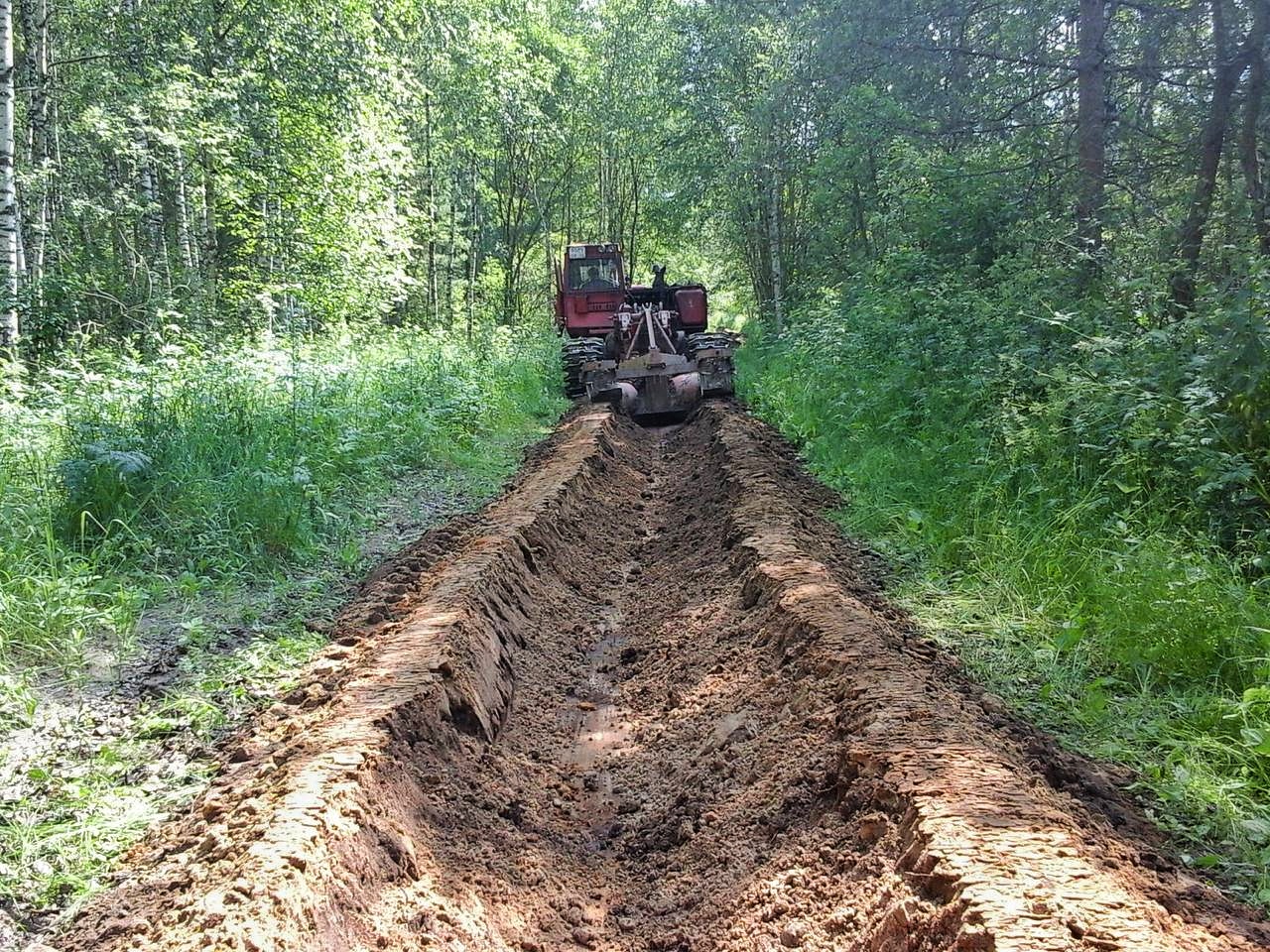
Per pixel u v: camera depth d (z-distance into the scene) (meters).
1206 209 10.05
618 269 21.02
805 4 16.08
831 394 12.59
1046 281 9.56
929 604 6.18
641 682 6.09
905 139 14.91
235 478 7.63
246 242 19.14
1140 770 4.17
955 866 2.85
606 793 4.86
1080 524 6.39
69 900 3.51
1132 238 10.88
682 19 27.47
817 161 22.27
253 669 5.52
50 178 15.80
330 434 9.74
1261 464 5.92
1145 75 11.45
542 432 14.26
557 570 7.70
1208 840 3.63
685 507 9.99
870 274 13.97
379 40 20.12
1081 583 5.79
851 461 9.80
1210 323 6.29
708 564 7.52
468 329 24.27
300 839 3.29
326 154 17.33
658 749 5.14
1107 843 3.29
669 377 15.58
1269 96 10.75
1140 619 5.03
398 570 7.17
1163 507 6.14
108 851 3.81
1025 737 4.26
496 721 5.25
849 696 4.28
